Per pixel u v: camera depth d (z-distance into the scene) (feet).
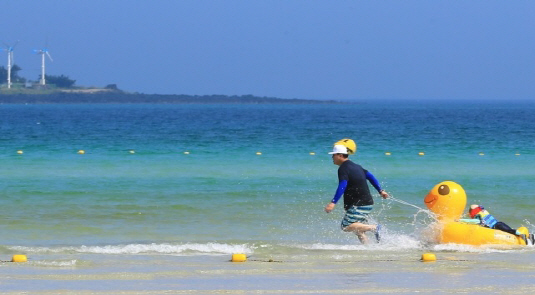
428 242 103.65
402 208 139.74
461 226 102.37
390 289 73.26
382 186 174.70
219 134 429.79
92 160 236.63
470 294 71.41
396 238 106.93
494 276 80.07
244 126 579.07
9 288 71.97
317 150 291.38
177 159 243.40
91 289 72.08
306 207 142.51
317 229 119.55
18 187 165.07
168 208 138.62
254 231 117.29
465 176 197.06
